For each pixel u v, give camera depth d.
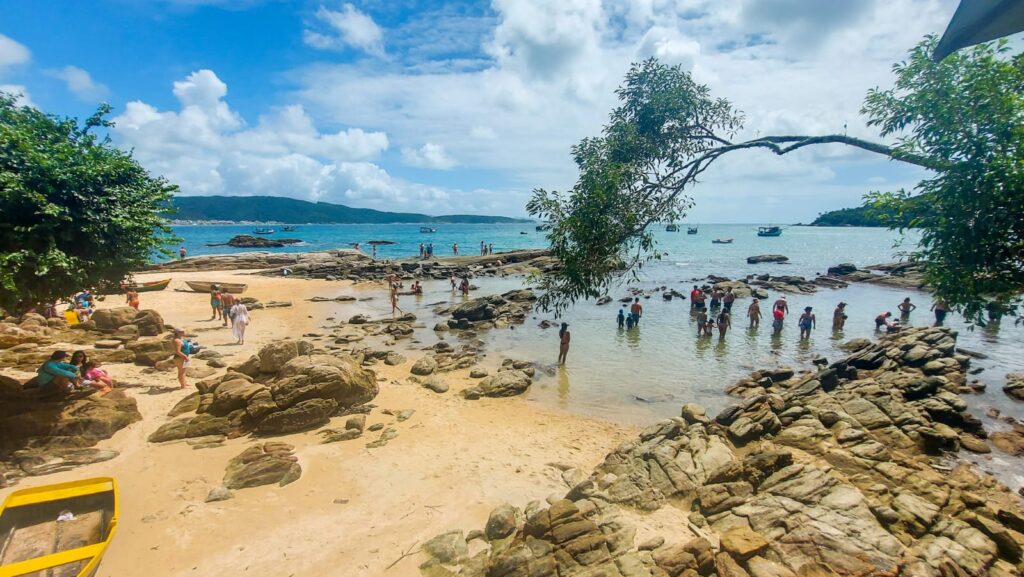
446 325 29.62
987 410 16.42
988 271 4.83
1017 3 3.06
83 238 10.97
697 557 7.86
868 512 9.22
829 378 17.70
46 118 11.22
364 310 35.28
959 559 8.35
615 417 15.98
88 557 7.71
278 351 14.98
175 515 9.16
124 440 12.05
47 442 11.13
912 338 22.30
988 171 4.49
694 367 21.72
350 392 14.88
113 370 17.02
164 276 47.81
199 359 19.39
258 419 12.98
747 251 93.50
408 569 7.99
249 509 9.51
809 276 55.00
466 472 11.46
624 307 36.53
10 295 9.87
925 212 5.23
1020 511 10.22
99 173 11.00
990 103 4.70
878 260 73.06
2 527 8.11
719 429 13.73
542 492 10.67
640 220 7.38
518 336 27.64
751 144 6.95
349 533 8.93
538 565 7.75
